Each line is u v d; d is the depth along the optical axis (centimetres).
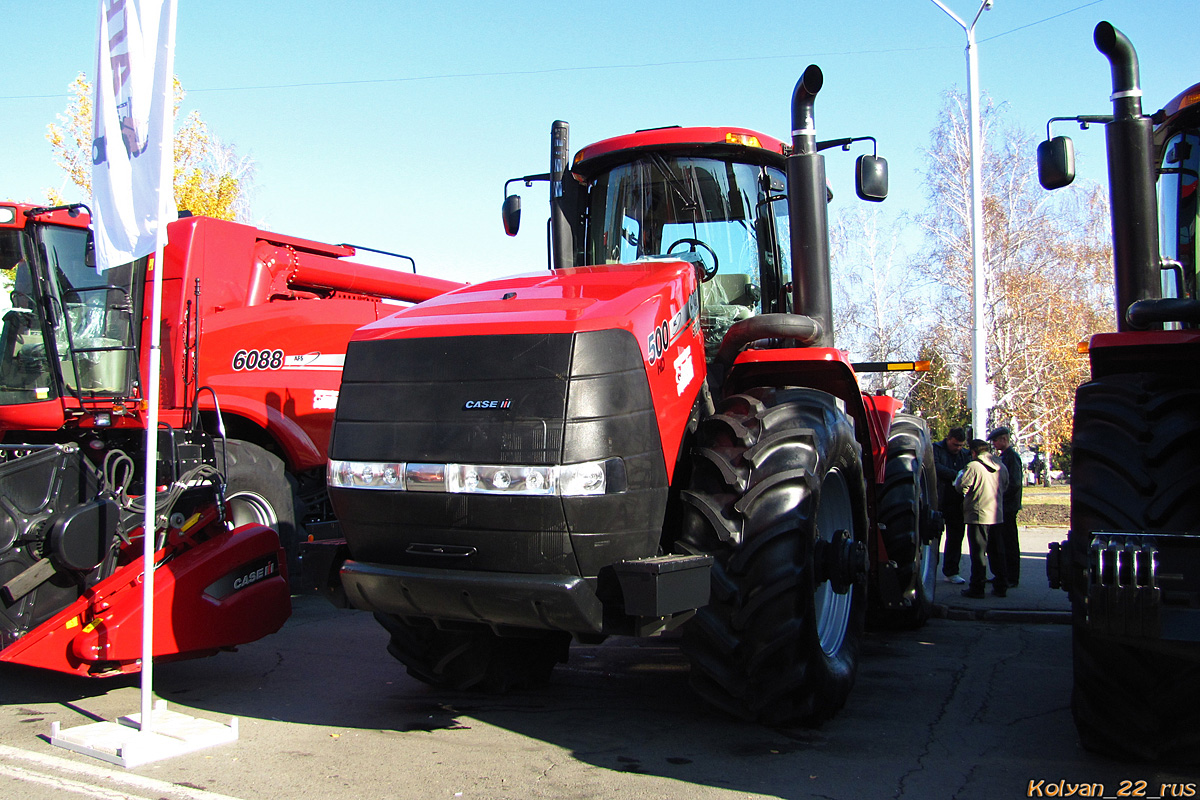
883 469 570
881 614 629
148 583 389
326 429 751
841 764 355
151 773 352
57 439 652
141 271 662
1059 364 2498
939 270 2544
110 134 436
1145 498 321
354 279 830
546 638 473
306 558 380
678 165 499
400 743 386
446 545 339
